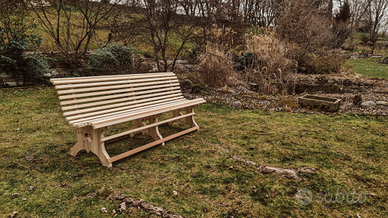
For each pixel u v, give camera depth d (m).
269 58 9.16
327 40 16.30
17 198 2.14
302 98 5.94
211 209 2.10
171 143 3.60
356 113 5.42
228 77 8.49
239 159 3.10
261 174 2.73
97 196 2.22
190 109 4.08
